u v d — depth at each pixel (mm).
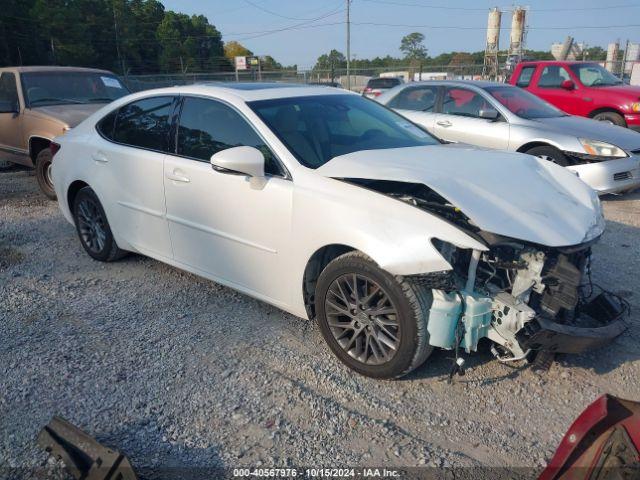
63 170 5273
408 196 3219
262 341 3777
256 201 3646
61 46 43250
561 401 3123
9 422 2975
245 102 3939
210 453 2742
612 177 7160
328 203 3281
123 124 4797
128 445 2797
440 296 2938
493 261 2926
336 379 3324
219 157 3467
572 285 2910
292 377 3354
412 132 4473
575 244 2984
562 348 2961
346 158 3529
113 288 4672
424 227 2939
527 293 2951
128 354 3629
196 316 4145
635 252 5426
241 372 3414
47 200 7711
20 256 5465
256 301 4387
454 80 8820
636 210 7086
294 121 3908
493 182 3285
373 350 3230
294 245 3484
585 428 2045
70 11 43188
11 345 3758
